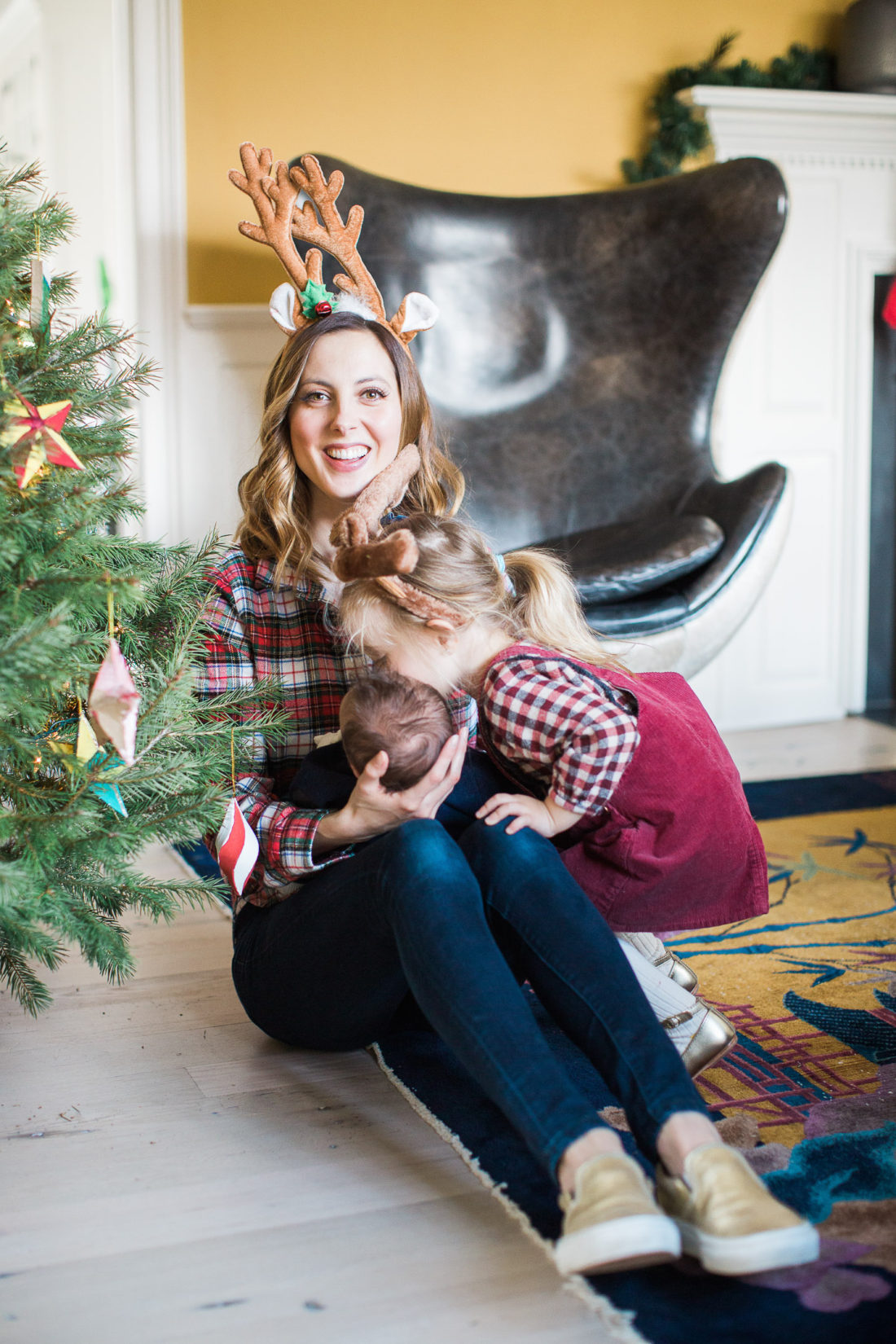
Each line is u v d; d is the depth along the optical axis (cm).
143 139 294
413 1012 151
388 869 118
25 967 141
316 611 151
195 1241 118
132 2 287
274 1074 153
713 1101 141
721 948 191
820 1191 122
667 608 246
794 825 256
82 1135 138
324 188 162
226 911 211
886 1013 166
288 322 159
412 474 144
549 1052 108
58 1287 111
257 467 154
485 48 315
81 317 305
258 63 298
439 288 284
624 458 290
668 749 133
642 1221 98
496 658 131
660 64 330
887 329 362
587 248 292
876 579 378
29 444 119
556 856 124
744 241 280
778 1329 102
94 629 141
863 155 342
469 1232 119
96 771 125
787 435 347
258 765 151
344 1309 108
